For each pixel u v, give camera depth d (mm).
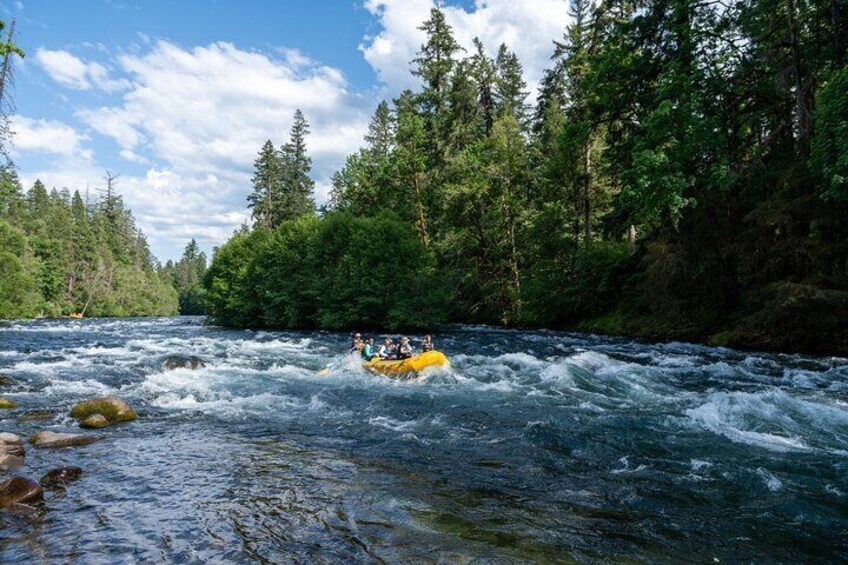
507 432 8406
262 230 45656
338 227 37156
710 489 5852
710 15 22828
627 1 28734
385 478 6027
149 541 4246
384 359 15680
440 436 8156
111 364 15906
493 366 16047
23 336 26938
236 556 3982
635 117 27609
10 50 24797
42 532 4418
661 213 23531
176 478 5934
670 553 4266
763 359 16828
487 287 38375
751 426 8570
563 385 12734
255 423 9000
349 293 34281
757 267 21000
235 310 42219
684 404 10523
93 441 7637
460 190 35312
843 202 18156
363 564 3855
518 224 36781
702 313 23766
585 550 4242
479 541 4336
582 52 32531
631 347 21234
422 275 33406
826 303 17797
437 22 43219
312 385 13000
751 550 4375
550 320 33281
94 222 95750
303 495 5391
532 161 40344
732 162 23750
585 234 33281
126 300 84688
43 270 71688
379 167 43938
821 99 17734
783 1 21875
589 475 6305
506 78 56125
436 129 43312
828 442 7789
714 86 22484
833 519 5074
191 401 10898
